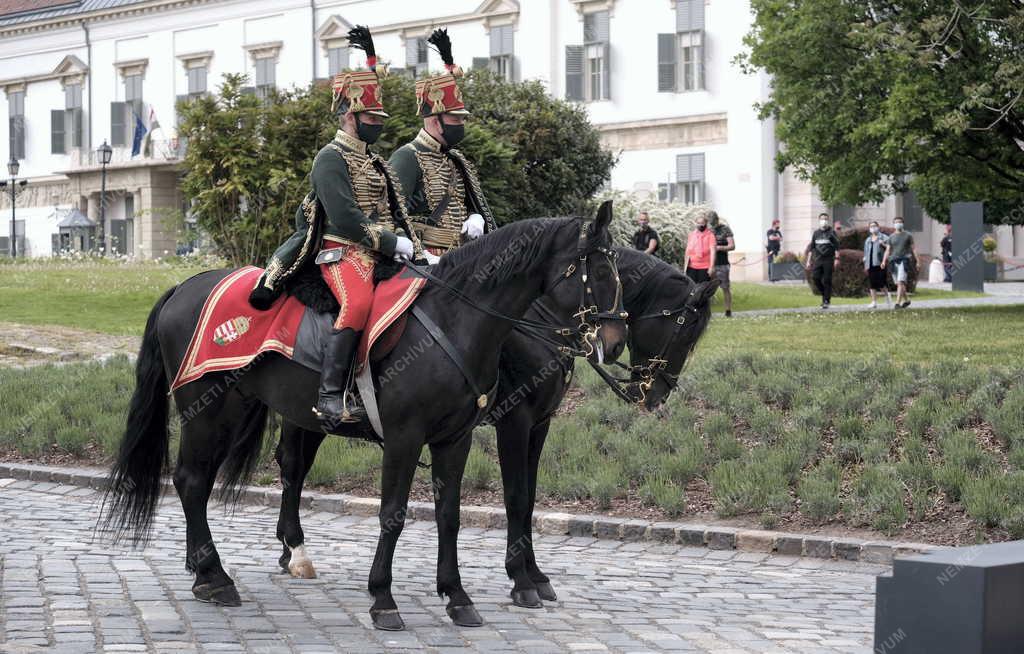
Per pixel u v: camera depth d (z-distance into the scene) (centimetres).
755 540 1091
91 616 747
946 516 1109
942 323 2194
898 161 2642
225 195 2408
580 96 5216
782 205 4884
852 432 1288
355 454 1351
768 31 2769
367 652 693
